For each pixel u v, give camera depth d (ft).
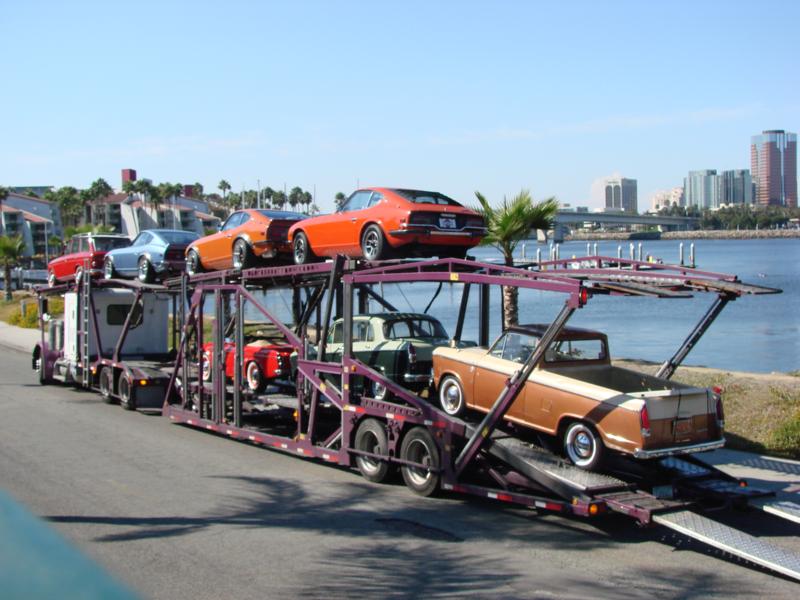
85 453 40.45
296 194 517.96
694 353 78.13
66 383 70.08
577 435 28.60
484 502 31.14
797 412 40.45
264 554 24.45
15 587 6.56
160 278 54.70
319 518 28.63
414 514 29.22
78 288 61.11
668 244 565.12
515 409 31.01
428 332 38.91
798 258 322.34
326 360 40.65
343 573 22.71
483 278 29.71
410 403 32.09
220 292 43.37
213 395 43.57
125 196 469.16
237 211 47.85
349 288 34.88
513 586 21.67
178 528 27.32
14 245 181.88
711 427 28.32
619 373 31.86
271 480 34.60
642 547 25.54
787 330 98.73
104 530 27.02
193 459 39.06
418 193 38.06
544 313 124.26
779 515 26.21
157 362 58.03
